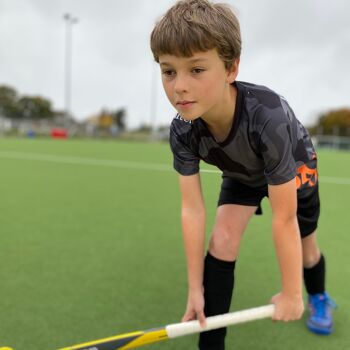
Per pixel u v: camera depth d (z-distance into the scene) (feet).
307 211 5.26
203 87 3.63
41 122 95.04
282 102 4.31
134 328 5.91
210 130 4.34
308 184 5.00
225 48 3.67
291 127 4.27
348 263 8.47
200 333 5.02
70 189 16.28
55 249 8.94
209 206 5.37
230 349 5.47
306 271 5.99
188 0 3.81
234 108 4.09
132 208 13.01
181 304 6.60
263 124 4.00
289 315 4.54
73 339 5.63
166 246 9.27
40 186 16.85
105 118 141.18
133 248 9.09
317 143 83.35
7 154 31.48
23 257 8.42
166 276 7.63
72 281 7.34
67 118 89.61
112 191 16.01
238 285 7.28
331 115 126.21
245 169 4.62
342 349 5.53
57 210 12.54
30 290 6.96
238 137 4.19
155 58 3.84
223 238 4.93
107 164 26.11
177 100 3.70
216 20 3.67
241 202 5.18
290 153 4.09
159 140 96.73
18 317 6.12
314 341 5.70
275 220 4.24
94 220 11.41
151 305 6.55
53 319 6.09
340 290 7.23
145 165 25.93
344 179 21.74
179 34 3.50
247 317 4.60
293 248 4.26
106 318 6.15
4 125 86.74
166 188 17.02
